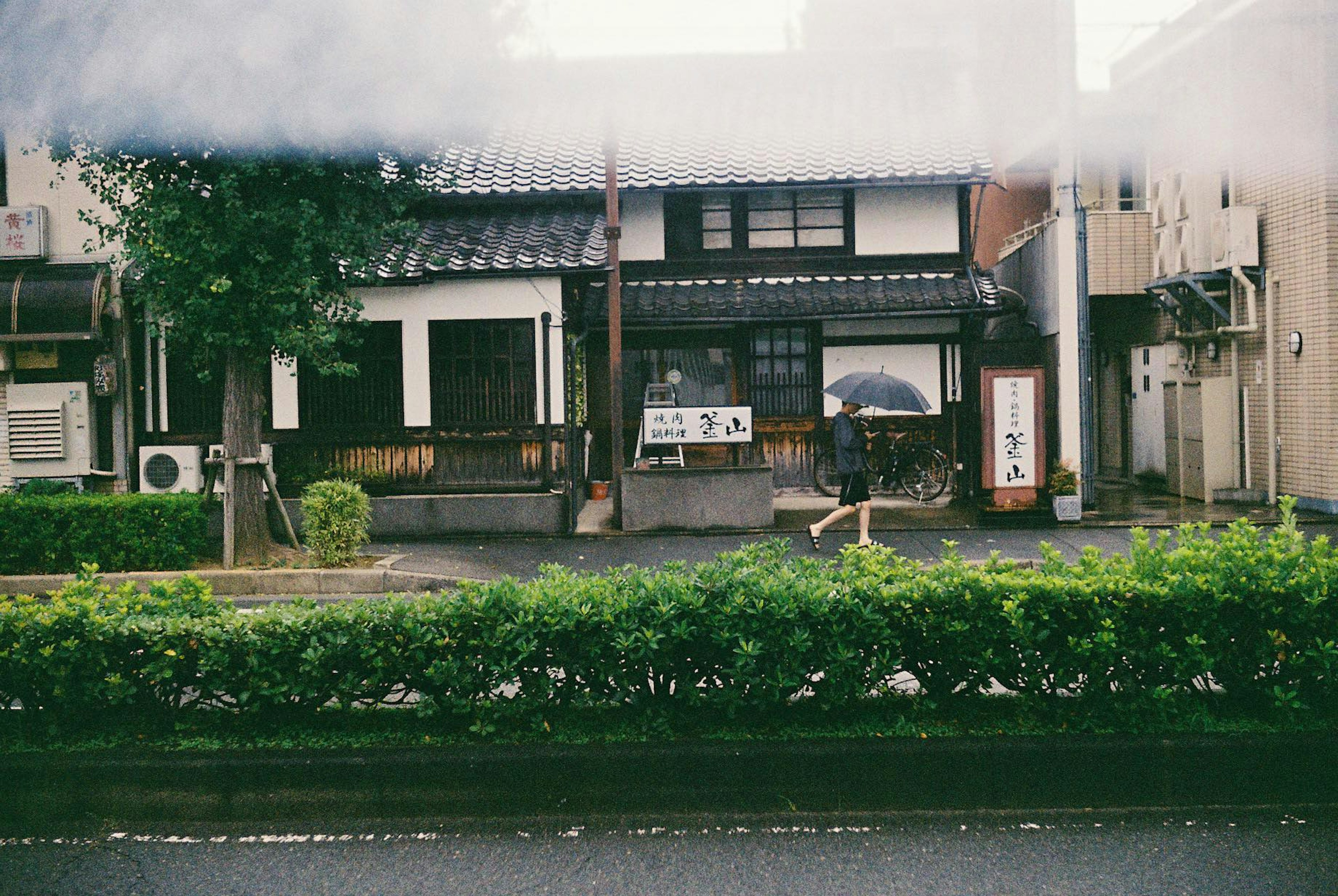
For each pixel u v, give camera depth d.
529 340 13.17
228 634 4.22
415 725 4.34
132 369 13.30
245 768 4.01
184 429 13.30
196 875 3.54
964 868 3.52
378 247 10.02
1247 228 13.59
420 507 12.81
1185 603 4.17
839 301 14.30
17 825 4.00
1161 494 15.71
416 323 13.16
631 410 15.60
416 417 13.20
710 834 3.83
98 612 4.38
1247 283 13.61
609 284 13.06
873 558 4.75
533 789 4.02
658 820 3.95
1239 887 3.35
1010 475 12.65
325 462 13.20
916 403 10.80
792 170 14.58
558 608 4.21
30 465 13.19
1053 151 14.80
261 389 10.38
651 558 10.99
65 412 13.20
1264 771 4.00
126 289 12.93
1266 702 4.28
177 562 9.90
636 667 4.19
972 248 15.39
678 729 4.25
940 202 15.20
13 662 4.15
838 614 4.22
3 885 3.47
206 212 9.02
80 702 4.21
